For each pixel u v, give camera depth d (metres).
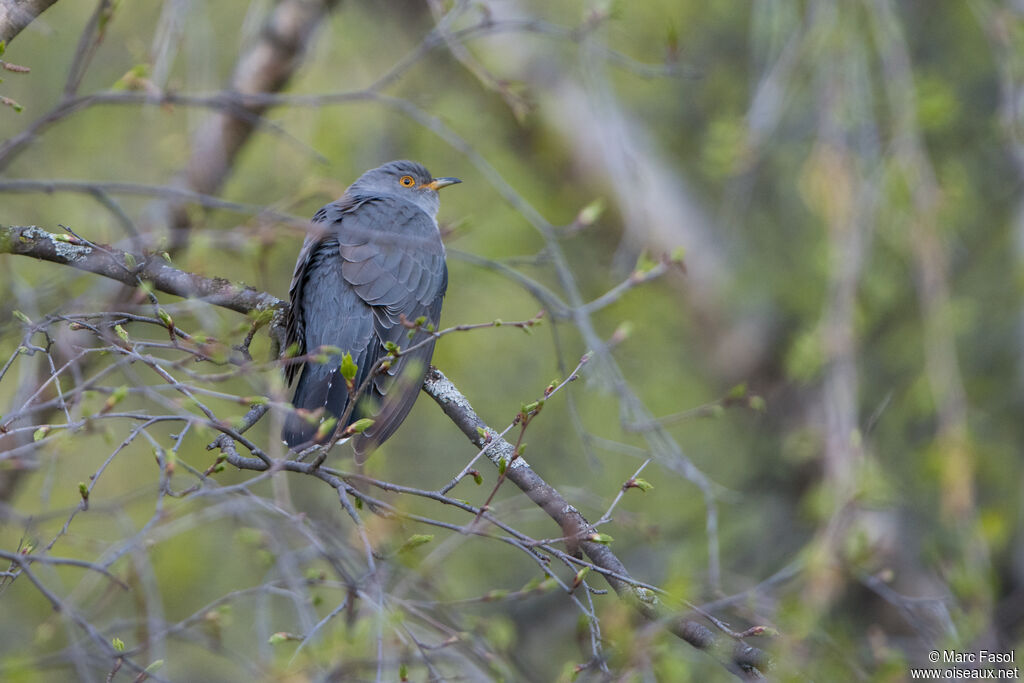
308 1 12.11
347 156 13.97
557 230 10.71
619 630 5.94
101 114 12.66
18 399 7.84
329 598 9.51
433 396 8.36
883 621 12.23
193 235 7.61
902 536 12.78
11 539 10.58
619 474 14.95
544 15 13.84
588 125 14.27
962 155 14.46
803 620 6.81
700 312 14.82
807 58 11.62
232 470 12.19
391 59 13.90
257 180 13.39
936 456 10.46
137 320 6.76
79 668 5.85
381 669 5.45
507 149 14.94
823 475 13.42
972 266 14.61
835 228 10.84
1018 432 13.82
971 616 8.84
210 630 6.67
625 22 13.96
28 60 12.58
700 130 15.88
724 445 15.68
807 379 11.15
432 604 6.80
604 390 9.92
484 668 6.90
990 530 10.17
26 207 11.88
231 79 12.24
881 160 11.12
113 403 5.70
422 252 9.90
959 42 14.86
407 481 14.75
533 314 14.59
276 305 8.68
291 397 9.45
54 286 9.30
